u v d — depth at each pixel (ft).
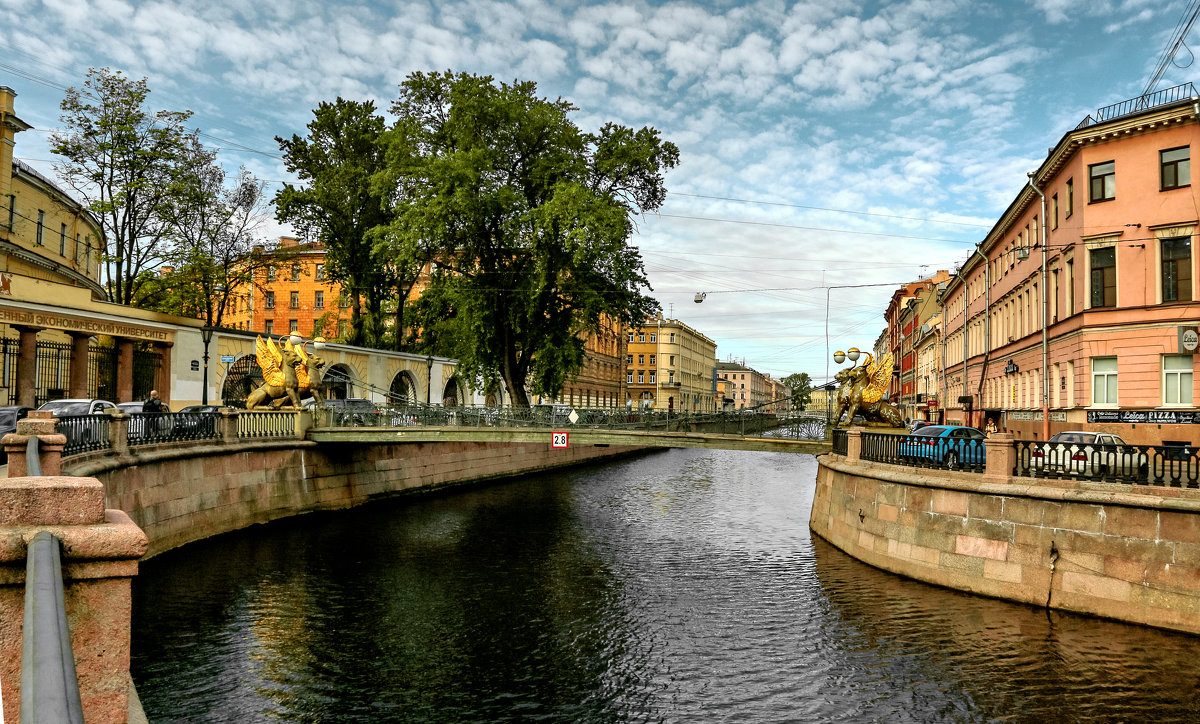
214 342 106.63
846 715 33.68
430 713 34.60
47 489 10.35
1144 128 81.15
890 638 41.68
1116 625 41.29
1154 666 36.40
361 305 156.04
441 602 51.39
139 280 108.99
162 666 39.45
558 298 118.52
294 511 81.97
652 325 358.64
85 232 131.75
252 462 76.33
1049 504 45.32
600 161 112.98
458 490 111.65
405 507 93.09
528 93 111.45
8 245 94.22
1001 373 125.29
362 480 94.22
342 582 55.98
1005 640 40.40
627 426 84.74
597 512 90.58
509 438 86.28
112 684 10.41
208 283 115.96
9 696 9.46
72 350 87.81
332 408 90.33
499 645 43.19
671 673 38.93
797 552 65.77
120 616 10.49
